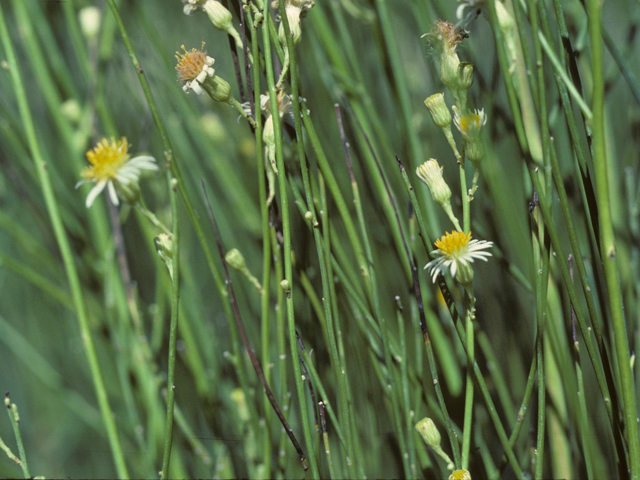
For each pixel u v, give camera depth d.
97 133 0.48
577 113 0.44
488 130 0.46
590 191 0.40
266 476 0.43
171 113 0.50
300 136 0.39
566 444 0.43
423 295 0.44
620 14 0.48
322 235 0.41
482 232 0.44
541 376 0.40
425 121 0.48
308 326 0.44
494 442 0.45
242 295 0.48
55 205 0.44
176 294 0.40
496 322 0.47
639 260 0.44
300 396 0.40
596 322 0.40
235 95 0.51
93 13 0.48
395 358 0.43
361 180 0.46
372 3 0.46
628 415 0.39
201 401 0.48
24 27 0.50
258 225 0.50
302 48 0.47
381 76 0.48
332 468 0.41
